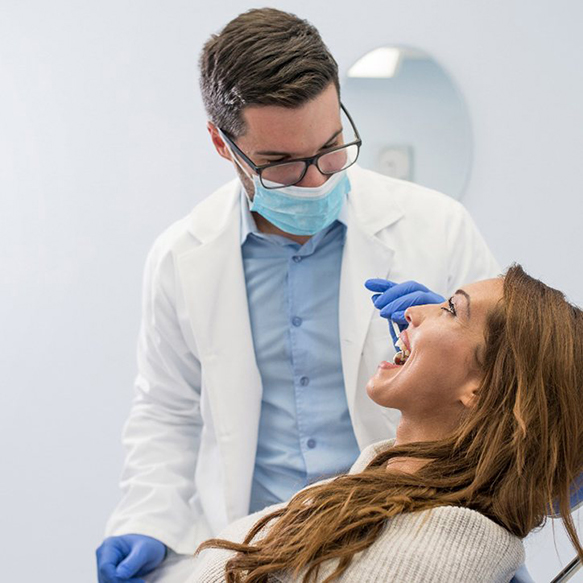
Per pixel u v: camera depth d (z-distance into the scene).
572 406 1.04
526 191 2.61
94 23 2.73
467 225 1.73
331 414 1.65
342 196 1.55
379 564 0.94
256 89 1.34
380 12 2.62
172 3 2.71
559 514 1.13
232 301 1.67
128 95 2.74
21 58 2.77
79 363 2.82
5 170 2.81
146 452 1.77
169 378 1.79
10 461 2.86
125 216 2.78
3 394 2.85
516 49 2.56
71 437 2.83
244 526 1.21
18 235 2.82
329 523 0.98
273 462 1.68
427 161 2.55
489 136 2.60
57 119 2.78
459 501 1.02
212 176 2.74
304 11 2.66
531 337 1.06
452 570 0.94
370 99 2.55
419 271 1.66
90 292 2.80
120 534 1.65
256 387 1.67
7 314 2.84
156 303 1.73
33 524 2.86
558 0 2.54
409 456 1.08
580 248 2.60
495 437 1.04
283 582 0.99
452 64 2.59
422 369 1.11
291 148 1.38
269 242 1.68
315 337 1.66
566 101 2.56
